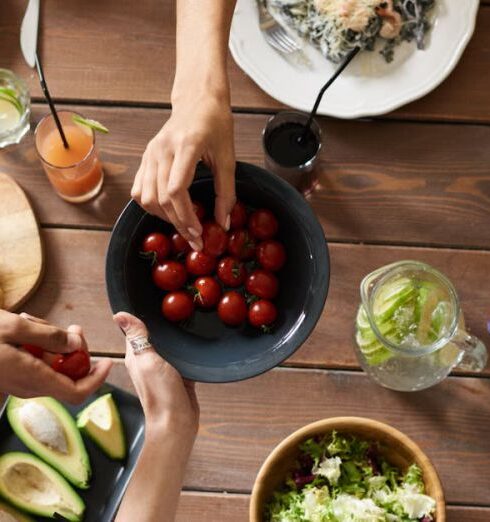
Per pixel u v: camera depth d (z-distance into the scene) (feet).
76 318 3.88
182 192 3.15
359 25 3.90
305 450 3.55
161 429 3.27
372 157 4.04
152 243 3.45
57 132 4.01
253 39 4.03
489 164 4.03
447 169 4.03
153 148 3.26
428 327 3.41
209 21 3.50
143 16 4.21
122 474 3.69
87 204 4.02
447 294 3.41
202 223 3.50
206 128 3.24
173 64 4.16
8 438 3.71
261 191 3.47
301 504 3.50
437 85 3.96
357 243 3.96
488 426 3.76
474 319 3.87
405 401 3.78
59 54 4.18
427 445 3.75
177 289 3.54
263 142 3.80
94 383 3.19
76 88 4.14
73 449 3.67
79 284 3.92
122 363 3.84
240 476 3.72
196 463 3.73
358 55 4.00
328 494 3.53
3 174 3.96
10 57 4.17
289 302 3.49
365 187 4.00
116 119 4.11
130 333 3.24
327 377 3.81
